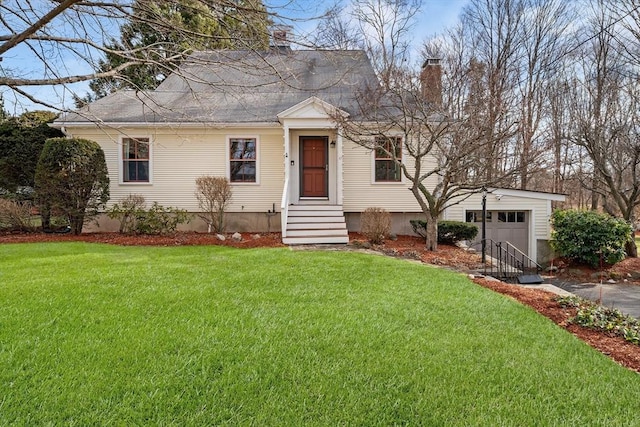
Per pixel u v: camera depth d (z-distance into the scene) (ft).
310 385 8.99
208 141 40.63
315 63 46.42
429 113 29.68
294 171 41.11
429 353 10.94
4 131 44.91
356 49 26.89
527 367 10.34
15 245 28.50
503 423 7.84
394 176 40.98
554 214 39.47
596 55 49.60
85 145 34.88
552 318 15.17
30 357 9.84
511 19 62.95
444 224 35.68
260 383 9.00
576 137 44.21
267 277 18.97
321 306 14.70
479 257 31.35
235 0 17.33
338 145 38.34
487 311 15.05
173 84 46.16
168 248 29.40
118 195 40.34
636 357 11.64
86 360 9.77
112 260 22.90
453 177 31.83
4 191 44.70
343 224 35.53
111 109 40.65
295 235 33.45
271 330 12.09
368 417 7.89
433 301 15.97
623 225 35.78
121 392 8.44
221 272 19.84
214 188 37.42
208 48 21.56
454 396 8.78
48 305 13.67
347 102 41.29
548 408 8.48
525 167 31.37
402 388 9.04
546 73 60.95
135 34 22.25
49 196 34.53
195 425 7.45
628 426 7.91
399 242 35.68
